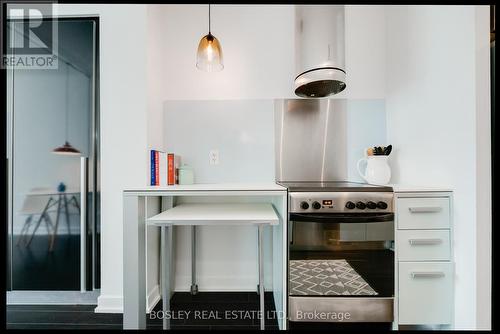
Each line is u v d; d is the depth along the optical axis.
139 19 1.61
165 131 1.91
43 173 1.70
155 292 1.70
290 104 1.92
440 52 1.34
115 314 1.57
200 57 1.53
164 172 1.66
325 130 1.92
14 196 1.71
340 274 1.25
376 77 1.93
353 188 1.25
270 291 1.89
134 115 1.61
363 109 1.92
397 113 1.76
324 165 1.92
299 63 1.58
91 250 1.70
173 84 1.92
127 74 1.61
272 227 1.85
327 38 1.47
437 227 1.25
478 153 1.14
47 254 1.71
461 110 1.21
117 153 1.60
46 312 1.60
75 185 1.70
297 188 1.25
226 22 1.93
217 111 1.92
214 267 1.91
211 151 1.92
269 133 1.92
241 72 1.93
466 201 1.18
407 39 1.64
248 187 1.31
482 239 1.13
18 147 1.70
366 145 1.91
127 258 1.21
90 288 1.69
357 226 1.24
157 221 1.15
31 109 1.71
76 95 1.70
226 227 1.92
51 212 1.71
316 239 1.25
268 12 1.93
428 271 1.24
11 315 1.57
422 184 1.50
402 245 1.25
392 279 1.24
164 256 1.21
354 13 1.94
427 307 1.24
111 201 1.60
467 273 1.17
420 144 1.52
